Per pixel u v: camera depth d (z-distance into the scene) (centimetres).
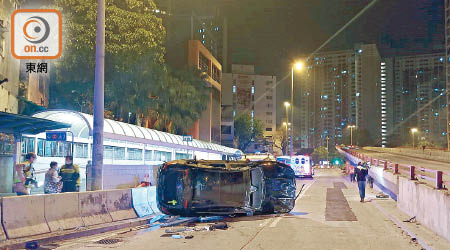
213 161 1504
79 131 2172
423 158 8025
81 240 1033
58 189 1386
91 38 3047
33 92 2473
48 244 974
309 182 3825
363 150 14212
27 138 1880
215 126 7669
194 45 6500
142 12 3450
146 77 3447
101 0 1397
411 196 1446
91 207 1217
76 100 3281
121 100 3438
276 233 1144
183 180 1443
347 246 959
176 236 1073
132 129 2483
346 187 3123
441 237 1049
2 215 940
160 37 3500
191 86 4941
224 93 13988
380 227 1258
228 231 1180
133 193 1442
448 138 14800
